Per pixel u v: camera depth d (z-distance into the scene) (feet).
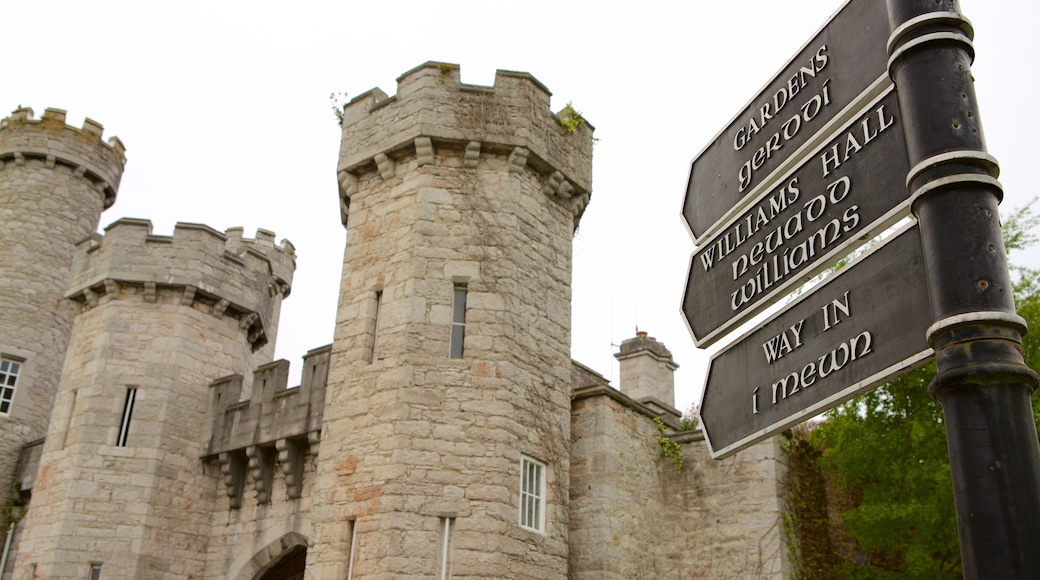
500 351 44.42
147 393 63.00
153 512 59.72
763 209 13.34
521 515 43.21
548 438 45.50
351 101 53.11
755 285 13.10
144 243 67.00
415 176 48.08
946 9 10.30
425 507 40.75
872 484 45.85
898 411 45.42
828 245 11.71
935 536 41.91
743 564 47.47
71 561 57.67
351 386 45.24
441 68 49.55
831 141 12.17
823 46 12.88
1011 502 8.31
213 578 60.13
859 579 46.37
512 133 48.42
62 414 64.18
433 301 45.16
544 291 48.29
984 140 9.78
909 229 10.35
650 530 49.93
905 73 10.37
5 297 83.87
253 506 60.18
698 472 51.31
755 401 12.67
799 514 48.75
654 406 66.39
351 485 42.68
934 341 9.32
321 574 41.60
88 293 66.80
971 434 8.67
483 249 46.44
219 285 67.87
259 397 61.21
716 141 15.14
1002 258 9.20
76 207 90.79
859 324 10.87
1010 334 8.88
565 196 51.37
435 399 43.04
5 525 77.71
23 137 89.81
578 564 46.70
